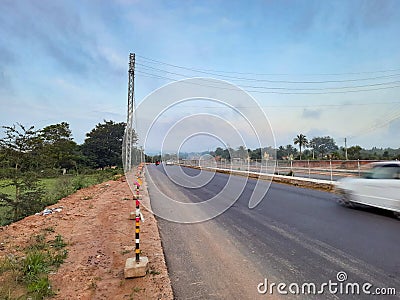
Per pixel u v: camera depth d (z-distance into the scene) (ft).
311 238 20.21
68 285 14.11
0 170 37.52
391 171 27.17
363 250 17.42
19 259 17.95
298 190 47.50
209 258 16.97
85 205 39.11
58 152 122.72
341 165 84.53
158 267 15.71
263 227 23.72
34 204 38.93
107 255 18.19
